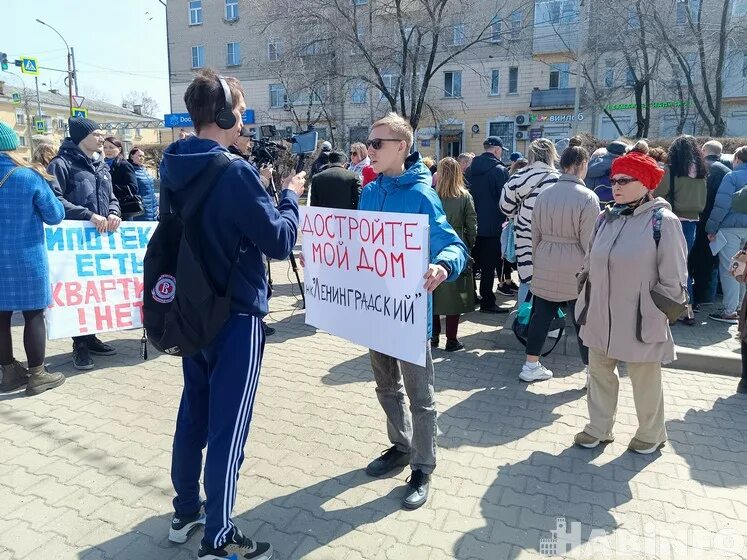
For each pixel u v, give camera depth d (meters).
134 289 4.93
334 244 2.91
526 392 4.22
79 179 4.75
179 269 2.13
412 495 2.80
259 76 36.28
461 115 32.50
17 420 3.75
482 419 3.77
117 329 4.86
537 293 4.21
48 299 4.14
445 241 2.62
